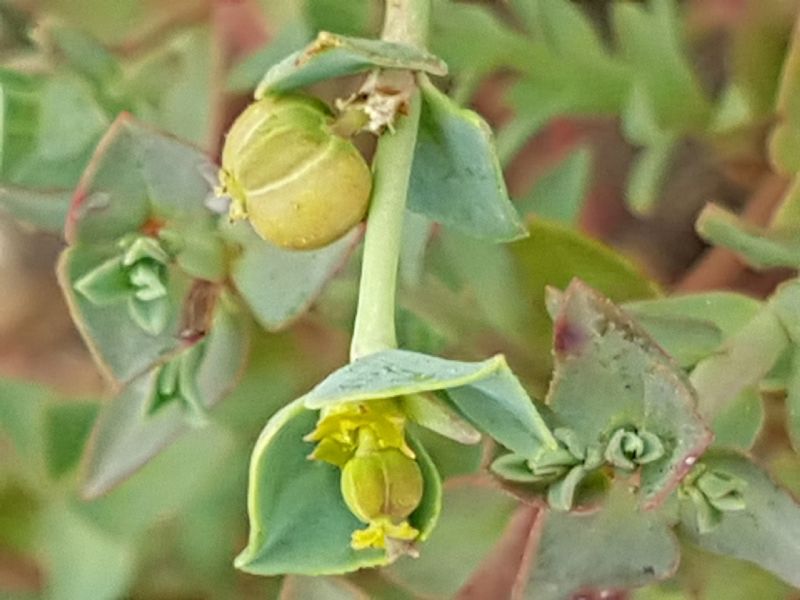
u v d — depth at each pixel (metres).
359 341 0.06
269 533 0.05
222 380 0.07
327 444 0.06
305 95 0.06
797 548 0.06
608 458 0.06
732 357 0.07
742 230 0.07
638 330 0.06
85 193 0.07
